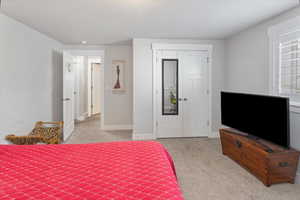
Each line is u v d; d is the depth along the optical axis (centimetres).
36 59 387
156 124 478
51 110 453
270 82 317
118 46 560
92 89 845
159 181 122
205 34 426
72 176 131
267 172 246
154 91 468
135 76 464
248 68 383
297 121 269
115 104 569
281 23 291
